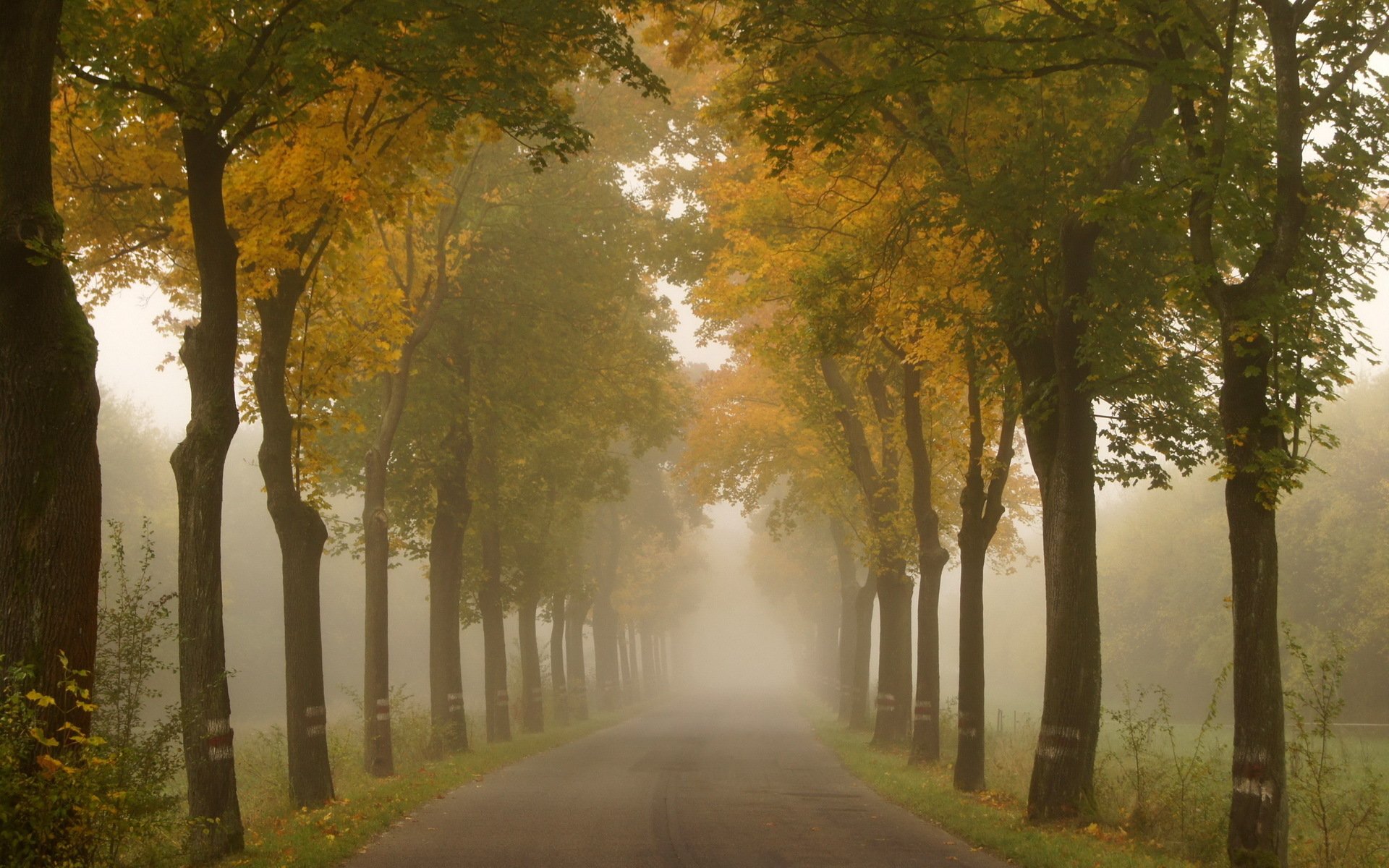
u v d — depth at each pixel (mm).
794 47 12211
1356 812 12164
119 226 14422
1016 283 14039
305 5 10305
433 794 16547
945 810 14789
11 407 8219
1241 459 10445
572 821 13734
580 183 26219
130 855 9086
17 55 8195
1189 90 10469
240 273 13469
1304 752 11336
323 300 15406
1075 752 13836
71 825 7516
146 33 10000
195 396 11633
